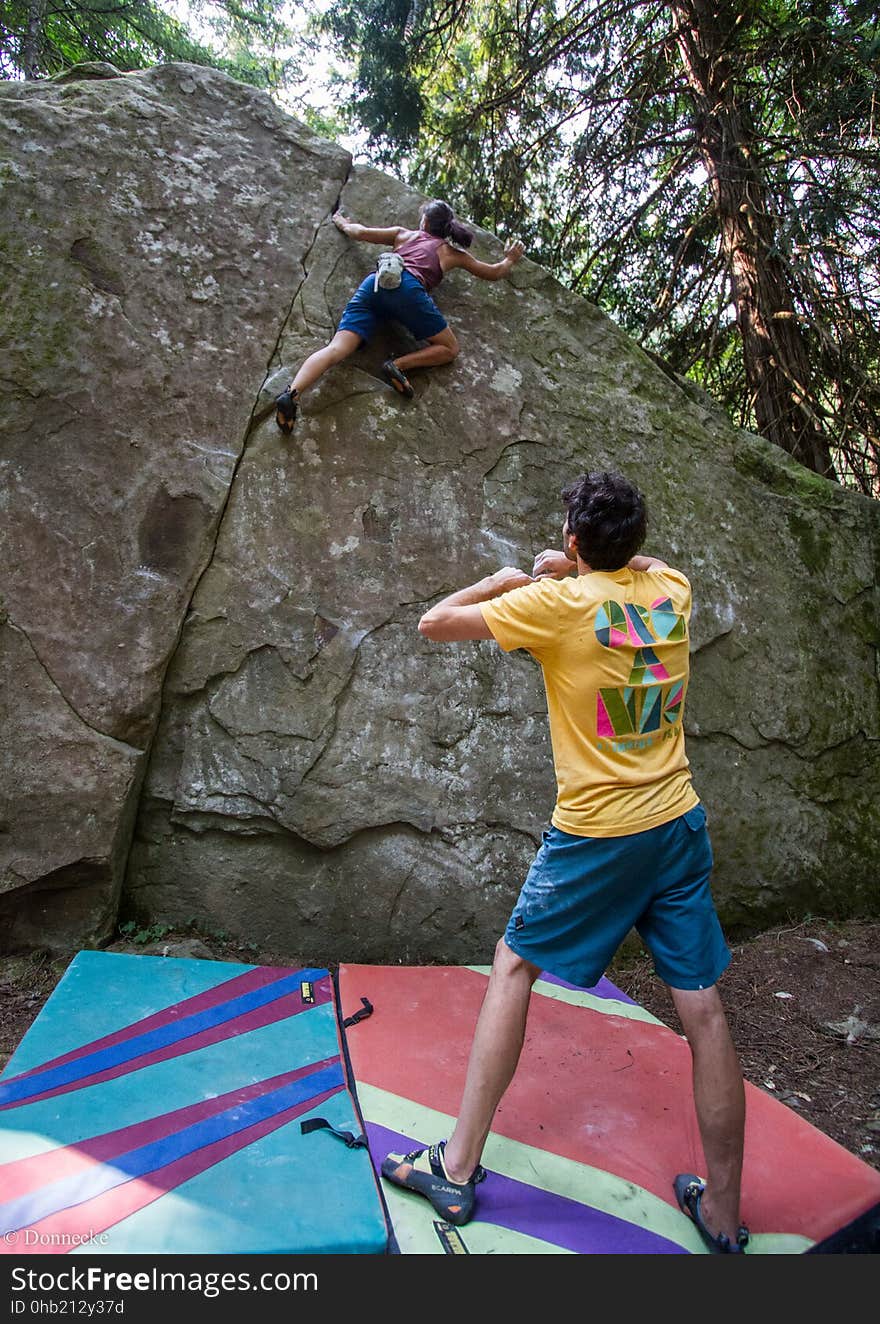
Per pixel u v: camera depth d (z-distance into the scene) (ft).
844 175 19.83
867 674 14.74
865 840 13.98
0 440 10.75
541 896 6.65
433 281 12.63
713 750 13.17
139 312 11.57
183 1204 6.17
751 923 13.00
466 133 25.70
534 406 13.37
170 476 11.30
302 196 13.01
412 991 9.90
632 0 22.39
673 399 14.73
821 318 21.42
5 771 10.29
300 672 11.41
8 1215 5.97
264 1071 8.00
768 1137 7.73
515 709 12.22
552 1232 6.35
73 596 10.77
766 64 21.93
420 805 11.53
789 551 14.57
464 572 12.32
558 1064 8.73
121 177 11.90
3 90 11.85
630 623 6.72
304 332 12.38
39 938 10.46
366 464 12.14
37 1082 7.57
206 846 11.12
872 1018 10.74
